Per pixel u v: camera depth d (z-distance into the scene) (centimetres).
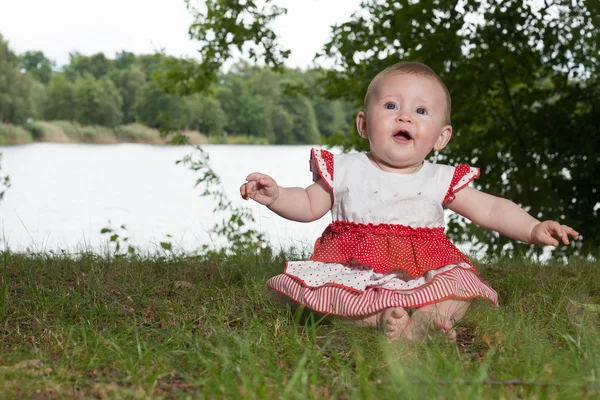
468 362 248
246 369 234
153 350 259
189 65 1174
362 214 327
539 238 323
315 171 350
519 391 218
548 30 818
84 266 476
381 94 336
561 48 827
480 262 553
